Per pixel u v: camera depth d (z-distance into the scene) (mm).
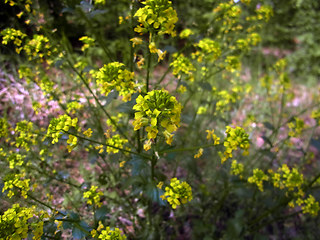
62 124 1558
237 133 1643
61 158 2951
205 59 2496
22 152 2457
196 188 3307
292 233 3178
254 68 5543
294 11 5668
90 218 2246
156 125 1404
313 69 6156
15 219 1427
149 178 2340
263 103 4590
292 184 2223
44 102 2883
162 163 3432
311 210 2264
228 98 3100
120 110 1720
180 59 2158
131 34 1943
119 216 2850
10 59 3064
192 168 2775
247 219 3189
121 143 2023
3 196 1729
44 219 1738
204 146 1721
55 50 2266
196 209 3141
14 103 2996
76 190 2557
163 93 1355
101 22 3471
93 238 1729
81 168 2951
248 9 3246
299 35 6051
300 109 5047
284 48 6352
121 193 3086
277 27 5672
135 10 1825
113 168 2980
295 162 4031
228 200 3369
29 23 2361
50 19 2686
